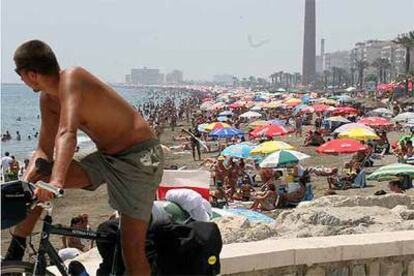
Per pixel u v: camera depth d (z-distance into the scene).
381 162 31.08
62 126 3.72
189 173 8.39
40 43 3.88
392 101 87.00
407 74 103.81
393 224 7.05
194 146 38.94
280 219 7.61
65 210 24.00
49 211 3.84
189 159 39.66
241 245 5.48
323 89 196.00
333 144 26.23
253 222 7.12
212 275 4.22
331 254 5.54
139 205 4.03
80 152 4.16
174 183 8.31
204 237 4.19
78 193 27.47
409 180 20.27
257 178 27.05
